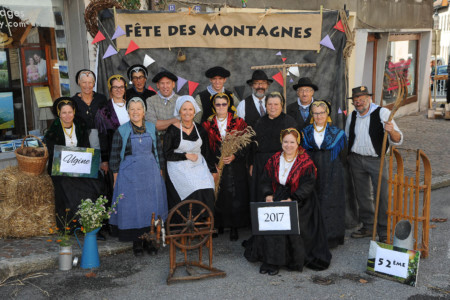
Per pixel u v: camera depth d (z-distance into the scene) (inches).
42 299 176.6
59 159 214.8
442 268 200.7
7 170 231.9
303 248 198.2
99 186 224.4
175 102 233.6
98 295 179.2
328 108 220.5
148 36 253.8
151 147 210.7
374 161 227.9
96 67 258.7
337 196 221.5
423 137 471.8
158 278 193.8
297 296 177.5
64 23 291.4
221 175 229.3
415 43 626.2
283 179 201.8
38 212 226.2
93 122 227.8
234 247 227.9
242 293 180.2
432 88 815.1
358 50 463.2
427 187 207.5
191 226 190.1
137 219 207.3
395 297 176.1
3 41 265.4
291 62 257.3
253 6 390.6
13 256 202.8
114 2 257.3
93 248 203.6
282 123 221.8
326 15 249.8
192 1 353.1
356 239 238.1
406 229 193.2
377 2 499.5
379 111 224.1
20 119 275.4
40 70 282.4
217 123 229.1
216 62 259.4
